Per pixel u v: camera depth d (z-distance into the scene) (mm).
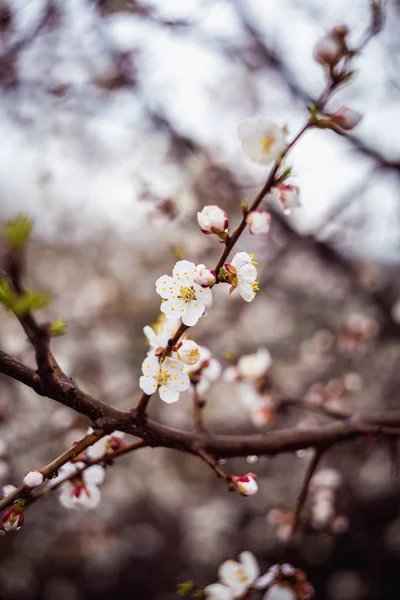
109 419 1374
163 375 1379
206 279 1262
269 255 4832
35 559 6797
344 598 5566
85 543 5840
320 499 2918
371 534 5297
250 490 1459
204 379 1834
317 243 4105
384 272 5078
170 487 6488
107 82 4094
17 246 931
